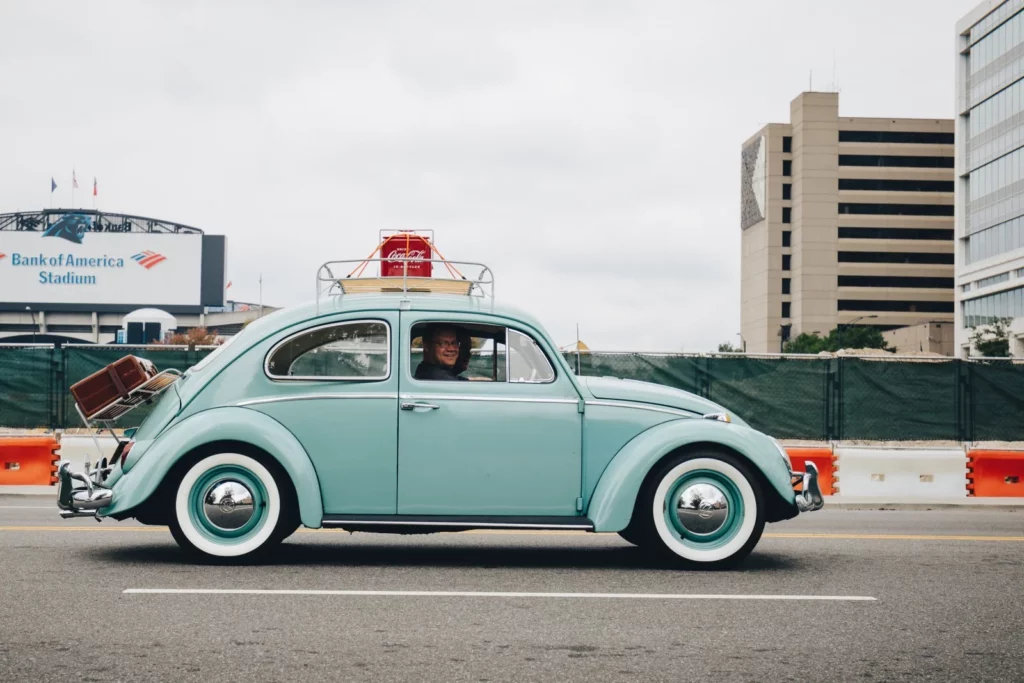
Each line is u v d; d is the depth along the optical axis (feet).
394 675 14.92
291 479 23.86
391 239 28.94
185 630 17.49
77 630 17.43
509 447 24.27
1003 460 49.44
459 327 24.95
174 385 25.27
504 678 14.84
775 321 490.08
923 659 16.15
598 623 18.47
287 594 20.68
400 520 23.91
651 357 52.37
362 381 24.34
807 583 22.74
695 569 24.50
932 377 52.65
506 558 26.45
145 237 562.66
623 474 24.08
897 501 46.93
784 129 491.72
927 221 476.13
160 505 24.73
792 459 48.83
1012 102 291.38
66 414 51.83
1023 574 24.21
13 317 563.89
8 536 29.43
